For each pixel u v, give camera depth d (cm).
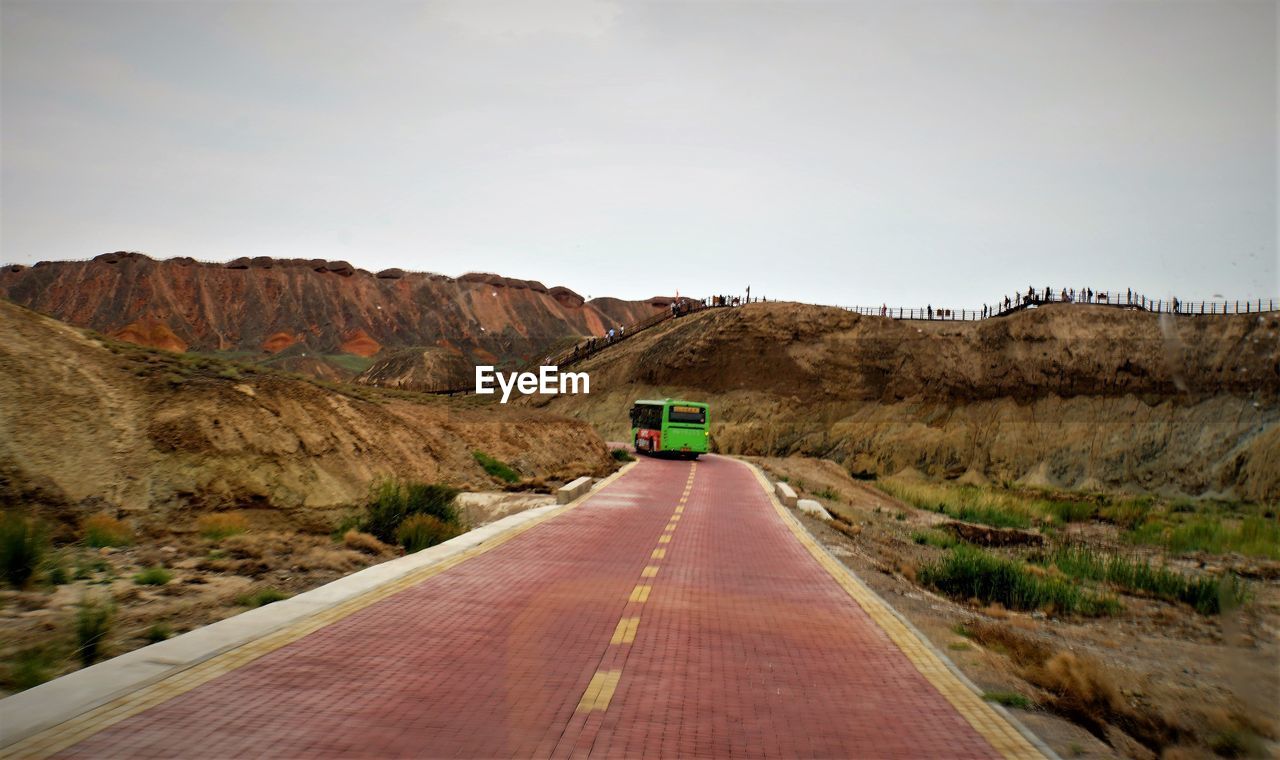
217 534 2023
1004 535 3111
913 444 8250
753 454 8894
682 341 10988
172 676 718
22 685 758
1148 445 7312
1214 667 1271
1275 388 7156
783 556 1636
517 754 580
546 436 4475
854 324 10419
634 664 822
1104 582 2206
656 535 1855
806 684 786
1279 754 843
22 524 1258
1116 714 877
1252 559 2880
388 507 1959
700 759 589
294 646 830
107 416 2367
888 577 1587
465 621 966
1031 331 8894
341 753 568
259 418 2620
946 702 755
